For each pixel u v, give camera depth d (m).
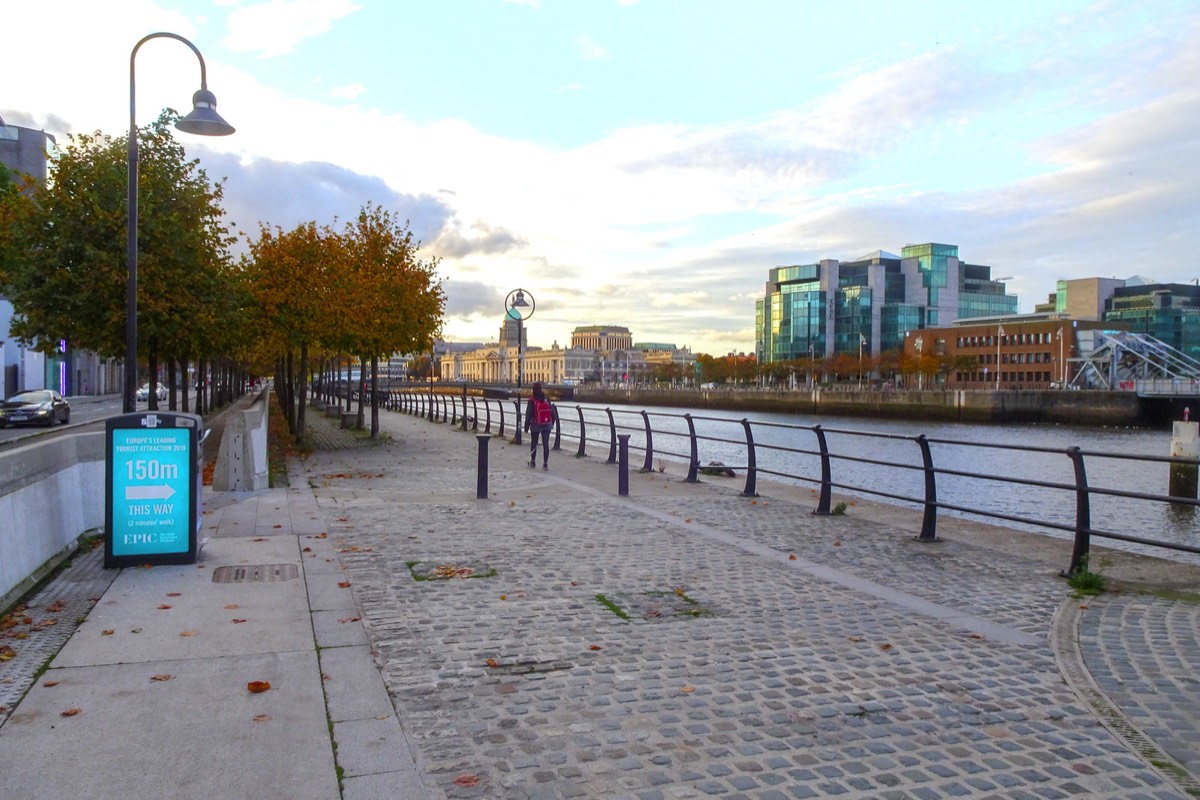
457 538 10.71
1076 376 111.00
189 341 25.23
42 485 8.16
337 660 5.89
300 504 13.25
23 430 32.81
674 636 6.66
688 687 5.54
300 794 4.00
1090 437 69.44
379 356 30.25
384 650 6.22
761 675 5.80
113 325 21.91
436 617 7.10
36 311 21.75
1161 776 4.32
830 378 150.38
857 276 158.50
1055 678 5.79
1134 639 6.61
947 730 4.91
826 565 9.34
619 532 11.30
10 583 7.11
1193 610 7.46
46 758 4.30
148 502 8.59
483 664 5.95
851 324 153.12
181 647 6.07
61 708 4.93
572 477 18.05
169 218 22.19
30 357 62.06
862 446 55.66
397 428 37.12
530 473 18.81
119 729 4.66
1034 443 63.03
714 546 10.38
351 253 29.62
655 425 76.25
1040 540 10.91
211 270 24.58
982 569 9.20
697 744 4.68
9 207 23.73
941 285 158.38
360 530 11.18
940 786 4.21
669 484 16.80
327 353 40.06
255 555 9.23
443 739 4.69
